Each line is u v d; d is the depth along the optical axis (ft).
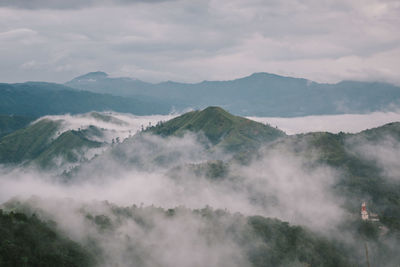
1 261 434.71
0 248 449.89
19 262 444.14
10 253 449.06
